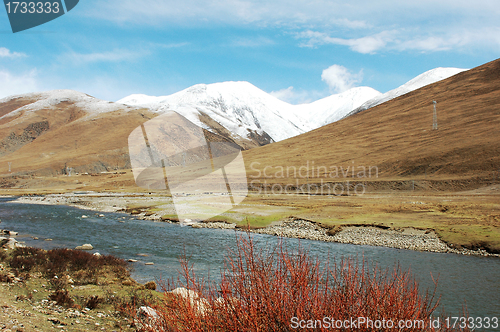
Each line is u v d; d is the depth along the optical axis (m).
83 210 62.88
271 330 3.48
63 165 197.00
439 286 18.61
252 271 3.64
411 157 113.50
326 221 40.72
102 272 17.14
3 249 19.22
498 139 104.62
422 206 53.31
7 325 8.43
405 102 198.25
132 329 9.64
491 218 39.38
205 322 3.64
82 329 9.24
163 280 17.14
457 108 156.75
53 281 14.08
